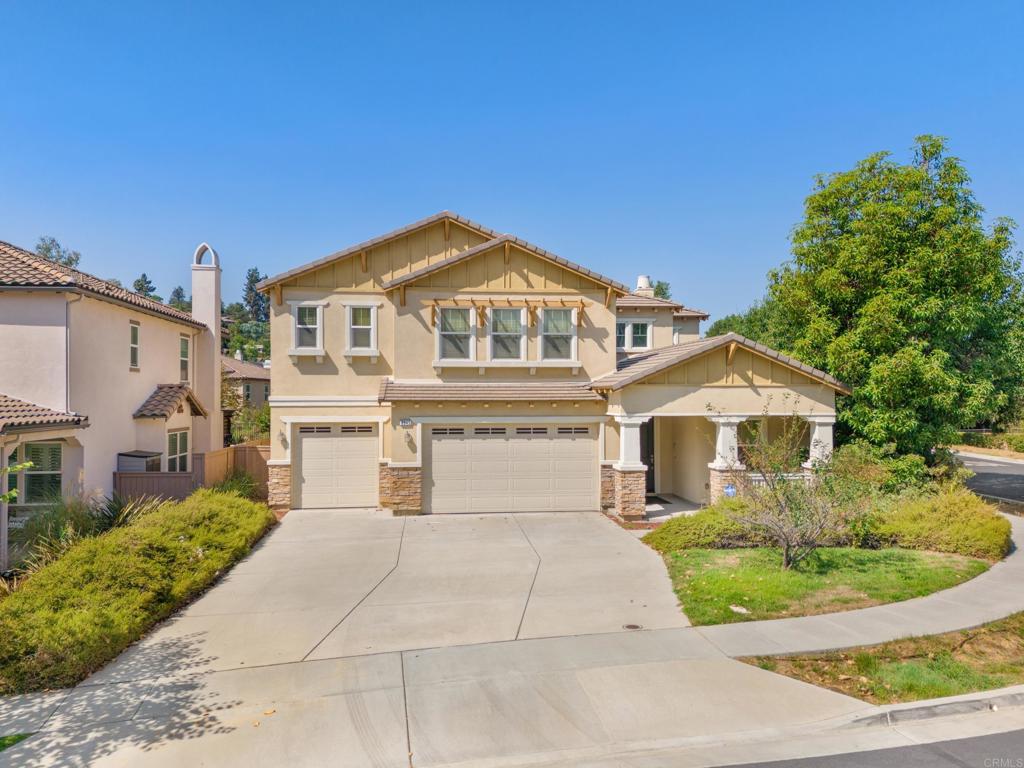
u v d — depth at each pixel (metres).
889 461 15.80
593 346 17.31
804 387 15.63
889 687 6.54
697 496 17.55
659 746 5.57
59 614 7.83
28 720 6.08
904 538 11.97
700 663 7.09
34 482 14.62
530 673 6.89
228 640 7.98
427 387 16.50
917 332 15.98
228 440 28.92
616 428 16.56
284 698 6.43
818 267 17.19
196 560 10.54
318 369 17.45
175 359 19.98
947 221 15.58
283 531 14.40
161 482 16.12
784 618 8.39
